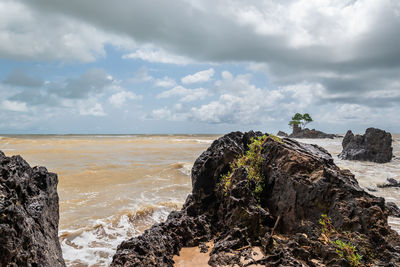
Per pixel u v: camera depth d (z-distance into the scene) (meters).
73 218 8.90
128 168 17.92
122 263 4.76
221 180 7.45
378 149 24.98
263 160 6.98
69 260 6.40
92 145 36.09
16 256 2.88
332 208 5.33
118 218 9.02
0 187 3.23
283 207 6.00
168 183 14.21
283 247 5.02
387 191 13.33
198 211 7.36
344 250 4.58
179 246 5.95
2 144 34.47
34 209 3.75
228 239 5.61
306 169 6.14
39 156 22.67
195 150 31.53
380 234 4.76
